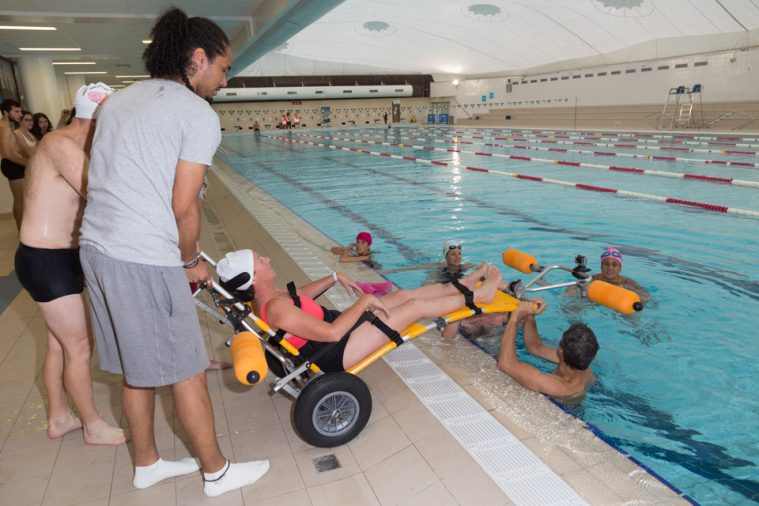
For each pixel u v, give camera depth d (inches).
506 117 1180.5
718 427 100.3
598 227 246.8
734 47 698.8
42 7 346.3
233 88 1256.2
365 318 96.3
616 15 721.0
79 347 85.8
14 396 106.7
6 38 449.1
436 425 91.4
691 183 357.4
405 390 103.5
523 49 938.1
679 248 209.5
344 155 649.6
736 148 527.8
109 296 65.8
